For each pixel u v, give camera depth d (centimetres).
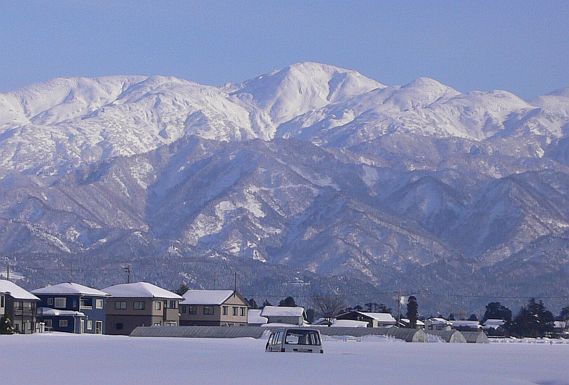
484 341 19788
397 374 6912
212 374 6581
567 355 11762
